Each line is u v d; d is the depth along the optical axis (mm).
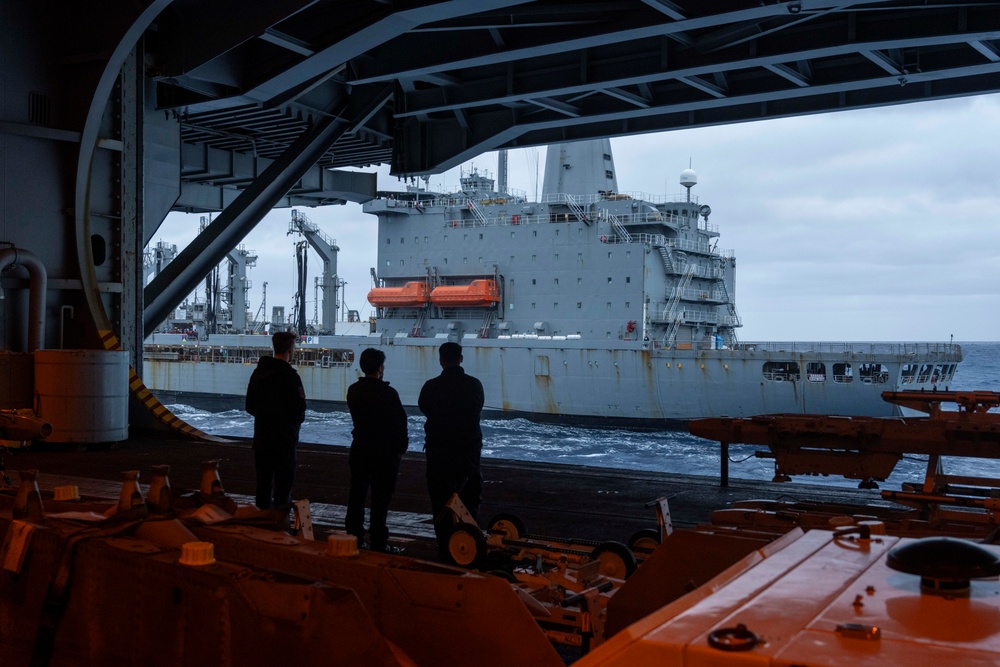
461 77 19781
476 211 44562
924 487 4902
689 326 42750
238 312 64438
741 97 18391
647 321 39906
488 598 2824
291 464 7141
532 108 21016
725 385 35938
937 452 4820
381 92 20500
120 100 15547
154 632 2695
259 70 16984
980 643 1347
